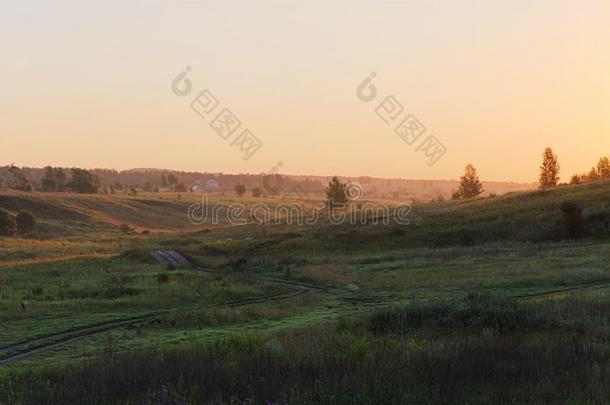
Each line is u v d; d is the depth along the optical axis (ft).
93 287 129.59
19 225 421.59
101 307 104.94
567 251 166.30
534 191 311.27
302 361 36.09
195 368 35.40
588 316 53.98
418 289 117.91
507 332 48.85
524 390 27.17
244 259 207.92
